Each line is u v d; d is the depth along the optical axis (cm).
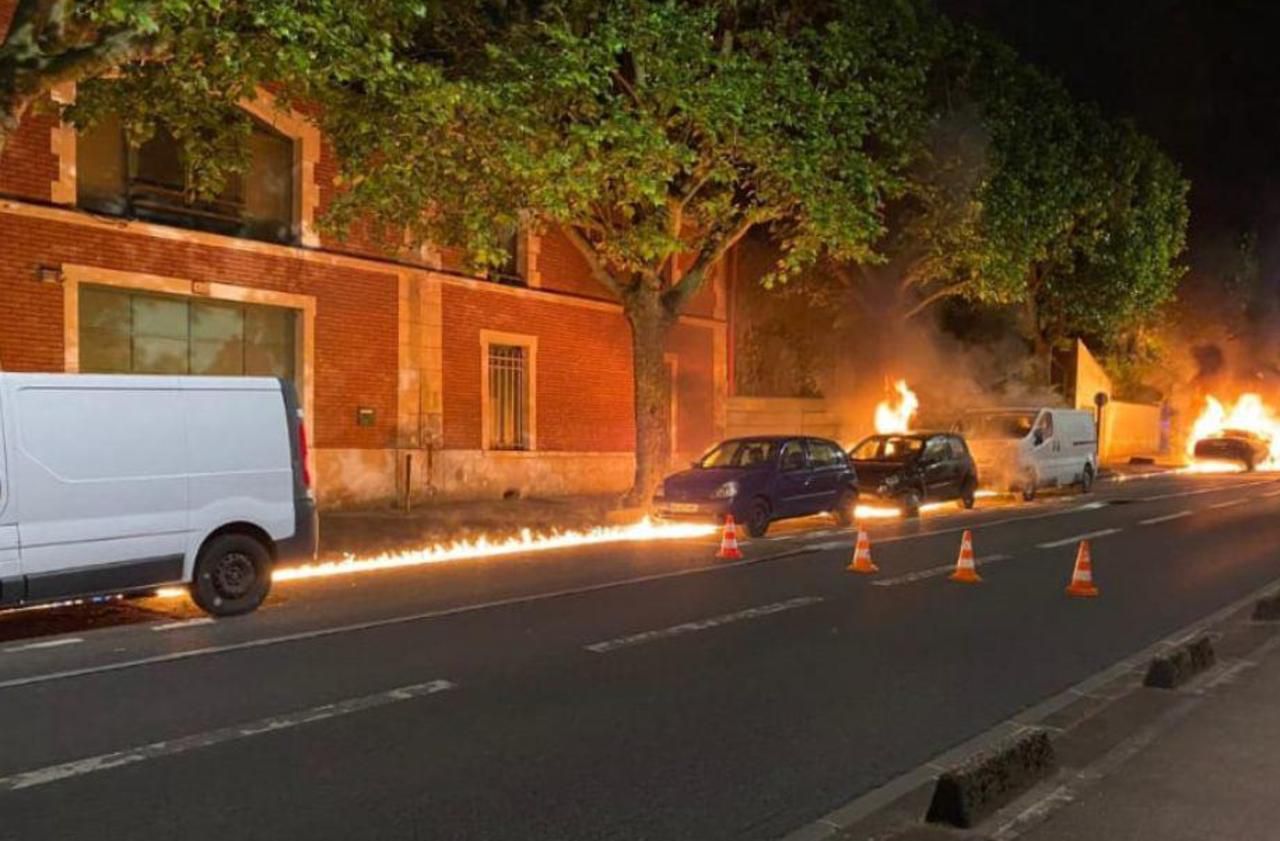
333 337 1797
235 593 942
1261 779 521
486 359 2059
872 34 1847
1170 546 1477
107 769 532
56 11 1020
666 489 1572
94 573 863
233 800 491
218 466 941
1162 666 705
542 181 1294
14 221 1414
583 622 912
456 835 456
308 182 1761
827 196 1575
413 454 1908
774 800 505
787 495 1599
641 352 1845
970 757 500
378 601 1011
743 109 1476
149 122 1294
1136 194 3209
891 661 787
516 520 1716
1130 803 488
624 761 555
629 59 1692
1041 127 2539
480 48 1512
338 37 975
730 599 1030
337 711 636
